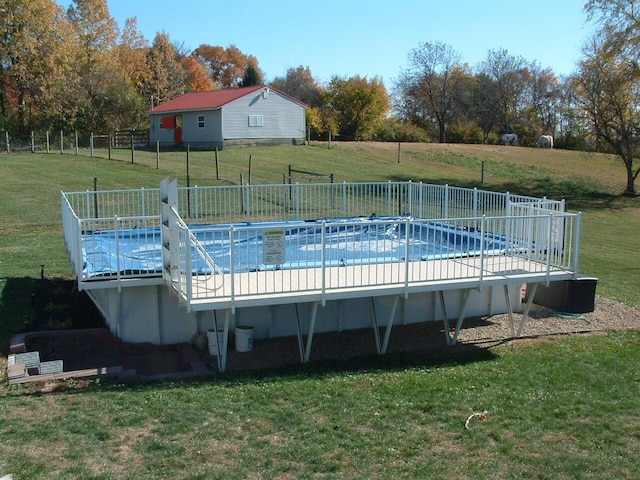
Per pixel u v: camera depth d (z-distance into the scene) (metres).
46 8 41.19
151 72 57.75
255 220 16.81
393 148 41.19
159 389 7.18
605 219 27.20
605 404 7.13
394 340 9.62
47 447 5.60
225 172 27.56
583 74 34.28
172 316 9.09
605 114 34.19
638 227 25.45
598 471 5.62
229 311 8.10
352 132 55.34
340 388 7.42
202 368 8.15
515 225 10.89
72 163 28.42
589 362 8.66
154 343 9.02
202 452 5.65
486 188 32.56
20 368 7.29
